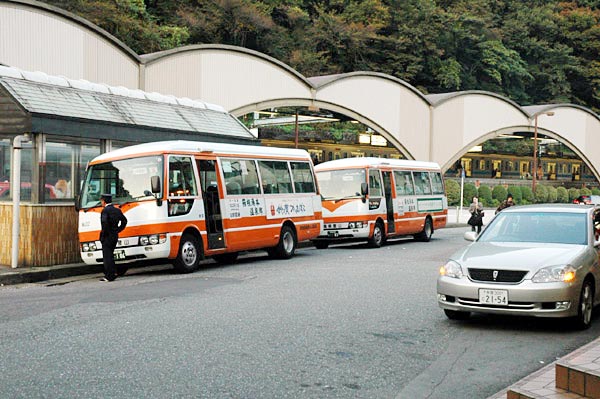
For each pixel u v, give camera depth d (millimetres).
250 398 5887
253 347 7668
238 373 6633
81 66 25219
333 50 69000
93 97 16781
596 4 97562
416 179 25641
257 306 10195
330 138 58406
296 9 65750
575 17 91250
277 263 17047
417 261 17297
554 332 8867
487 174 75438
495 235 10117
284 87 34344
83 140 15727
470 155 73500
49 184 14961
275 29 63000
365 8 71750
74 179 15594
